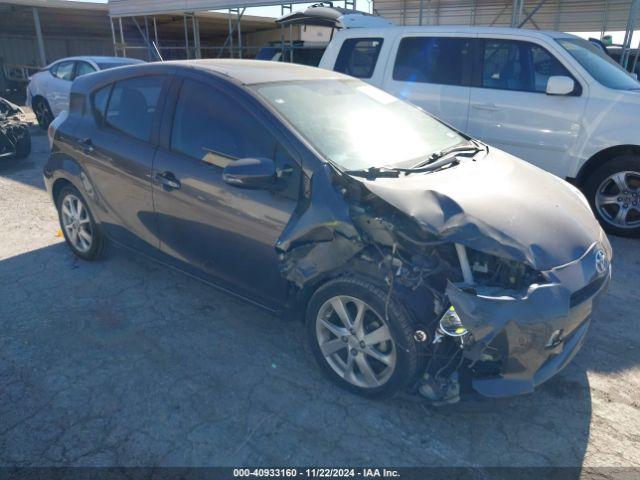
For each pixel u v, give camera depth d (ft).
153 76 12.28
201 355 10.74
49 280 13.88
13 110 27.81
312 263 9.11
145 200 12.01
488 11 38.99
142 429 8.73
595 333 11.73
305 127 10.16
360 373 9.53
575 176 17.78
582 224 9.39
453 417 9.14
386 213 8.82
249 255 10.32
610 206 17.66
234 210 10.26
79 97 14.08
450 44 19.48
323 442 8.54
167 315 12.22
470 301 7.72
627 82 18.01
